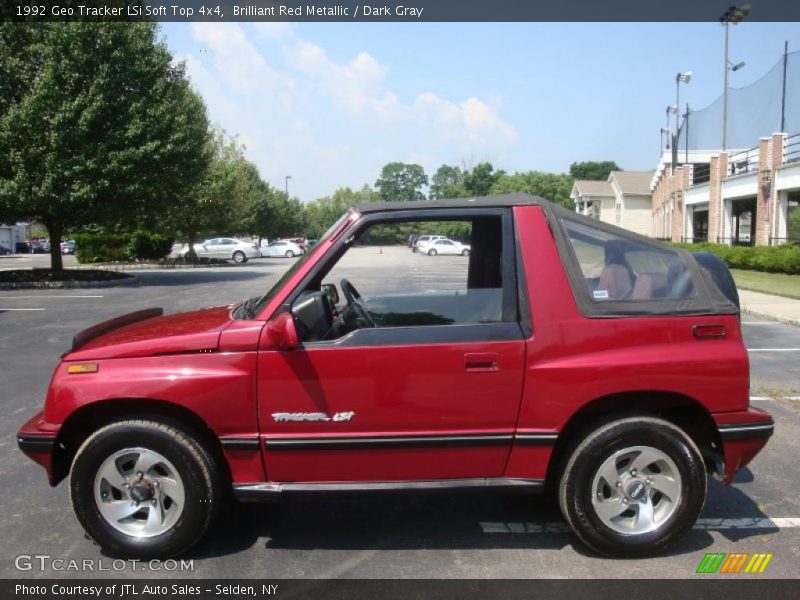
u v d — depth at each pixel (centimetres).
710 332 351
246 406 341
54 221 2223
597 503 349
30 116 1911
